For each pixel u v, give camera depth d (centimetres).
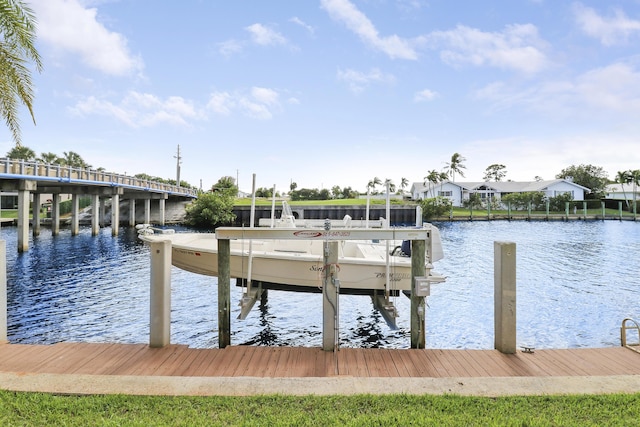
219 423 291
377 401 328
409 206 4644
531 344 781
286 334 831
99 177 2580
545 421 294
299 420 296
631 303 1094
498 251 479
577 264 1747
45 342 769
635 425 291
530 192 5388
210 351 467
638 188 6181
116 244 2306
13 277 1391
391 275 776
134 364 427
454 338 816
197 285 1281
